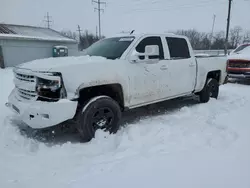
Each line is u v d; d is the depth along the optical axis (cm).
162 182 218
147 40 416
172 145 306
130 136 343
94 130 334
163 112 491
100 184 219
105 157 282
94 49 445
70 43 2345
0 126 376
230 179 220
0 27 2180
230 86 840
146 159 265
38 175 242
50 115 296
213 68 562
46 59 363
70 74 305
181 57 478
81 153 298
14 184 224
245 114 432
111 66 348
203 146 299
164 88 437
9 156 288
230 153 273
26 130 380
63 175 240
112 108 348
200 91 556
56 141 342
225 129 355
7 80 859
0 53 1761
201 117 431
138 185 215
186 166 246
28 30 2339
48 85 297
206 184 213
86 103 327
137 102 396
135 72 381
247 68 834
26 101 323
